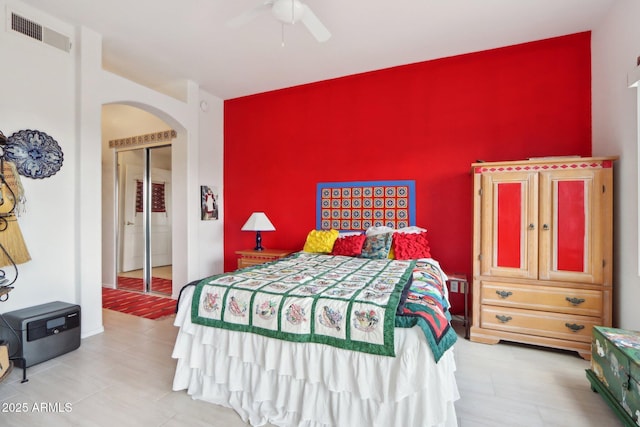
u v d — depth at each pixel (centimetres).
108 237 476
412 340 144
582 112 287
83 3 244
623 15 229
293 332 162
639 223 211
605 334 186
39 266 255
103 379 212
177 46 309
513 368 228
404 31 282
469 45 308
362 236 337
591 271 241
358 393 150
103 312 357
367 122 371
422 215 346
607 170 237
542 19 264
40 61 254
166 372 222
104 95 295
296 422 165
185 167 399
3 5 234
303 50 317
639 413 148
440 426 141
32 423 167
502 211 268
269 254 378
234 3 244
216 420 172
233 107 452
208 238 432
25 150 244
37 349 228
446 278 286
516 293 263
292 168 413
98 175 291
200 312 192
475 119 323
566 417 172
